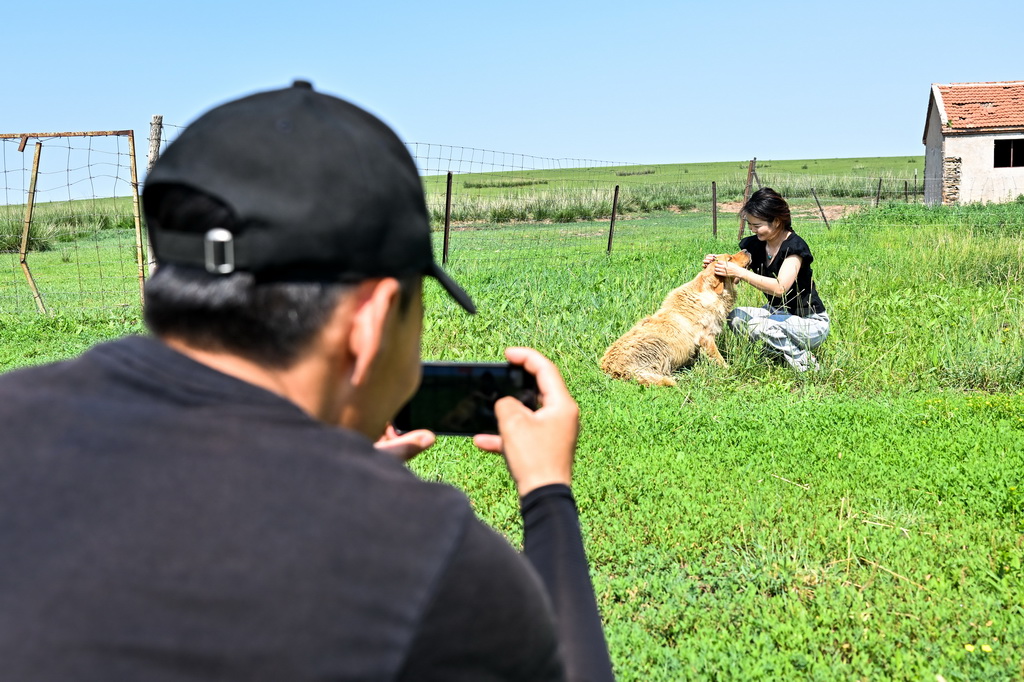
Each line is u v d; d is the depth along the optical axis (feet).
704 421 19.81
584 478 16.16
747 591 11.91
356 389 3.04
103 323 33.12
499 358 25.93
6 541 2.41
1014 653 10.32
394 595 2.48
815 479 16.16
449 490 2.82
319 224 2.71
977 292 33.73
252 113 2.86
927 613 11.13
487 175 298.97
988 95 108.99
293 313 2.76
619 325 29.40
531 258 57.67
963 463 16.65
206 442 2.61
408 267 3.03
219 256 2.67
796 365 24.43
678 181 230.89
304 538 2.47
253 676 2.30
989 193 105.60
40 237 82.58
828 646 10.66
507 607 2.68
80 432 2.63
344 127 2.92
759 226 24.25
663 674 10.15
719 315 24.91
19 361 27.27
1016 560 12.33
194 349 2.85
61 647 2.24
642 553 13.07
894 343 26.25
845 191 141.90
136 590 2.33
